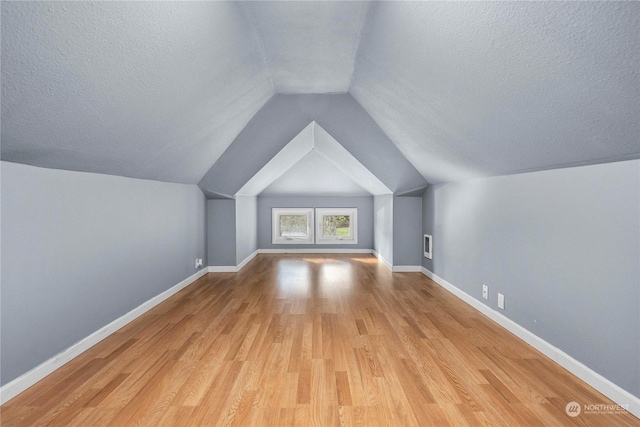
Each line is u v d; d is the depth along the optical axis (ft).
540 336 8.54
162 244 13.12
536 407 6.20
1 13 3.78
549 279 8.14
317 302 12.89
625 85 4.40
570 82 4.94
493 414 6.01
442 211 15.34
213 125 11.03
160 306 12.39
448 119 8.77
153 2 4.89
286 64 9.68
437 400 6.45
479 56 5.72
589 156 6.48
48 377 7.26
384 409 6.18
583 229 7.07
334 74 10.40
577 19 3.99
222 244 18.57
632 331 6.01
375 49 8.05
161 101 7.58
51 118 5.82
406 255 18.62
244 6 6.68
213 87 8.64
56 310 7.69
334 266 20.16
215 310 11.92
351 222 25.70
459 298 13.38
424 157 13.20
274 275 17.70
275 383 7.06
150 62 6.07
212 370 7.60
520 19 4.51
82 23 4.46
